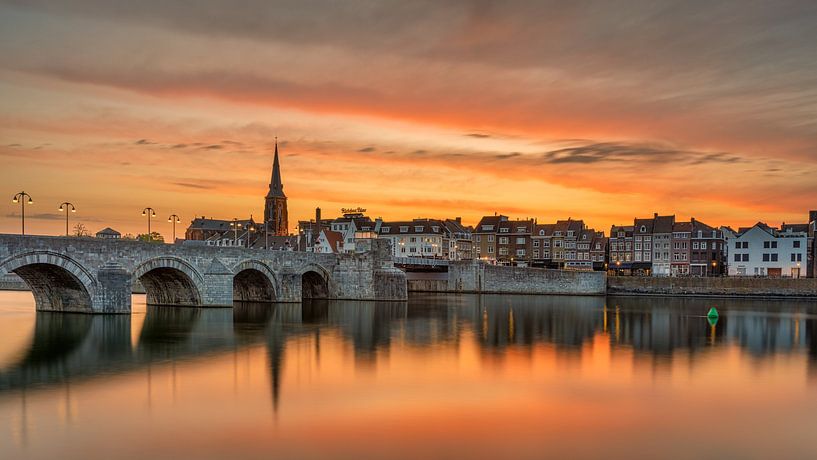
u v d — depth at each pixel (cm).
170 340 5106
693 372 3991
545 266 17312
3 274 5528
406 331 5953
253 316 7119
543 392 3422
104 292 6419
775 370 4081
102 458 2352
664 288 13075
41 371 3834
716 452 2509
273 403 3127
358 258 10288
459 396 3316
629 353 4728
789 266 13625
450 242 17538
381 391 3403
